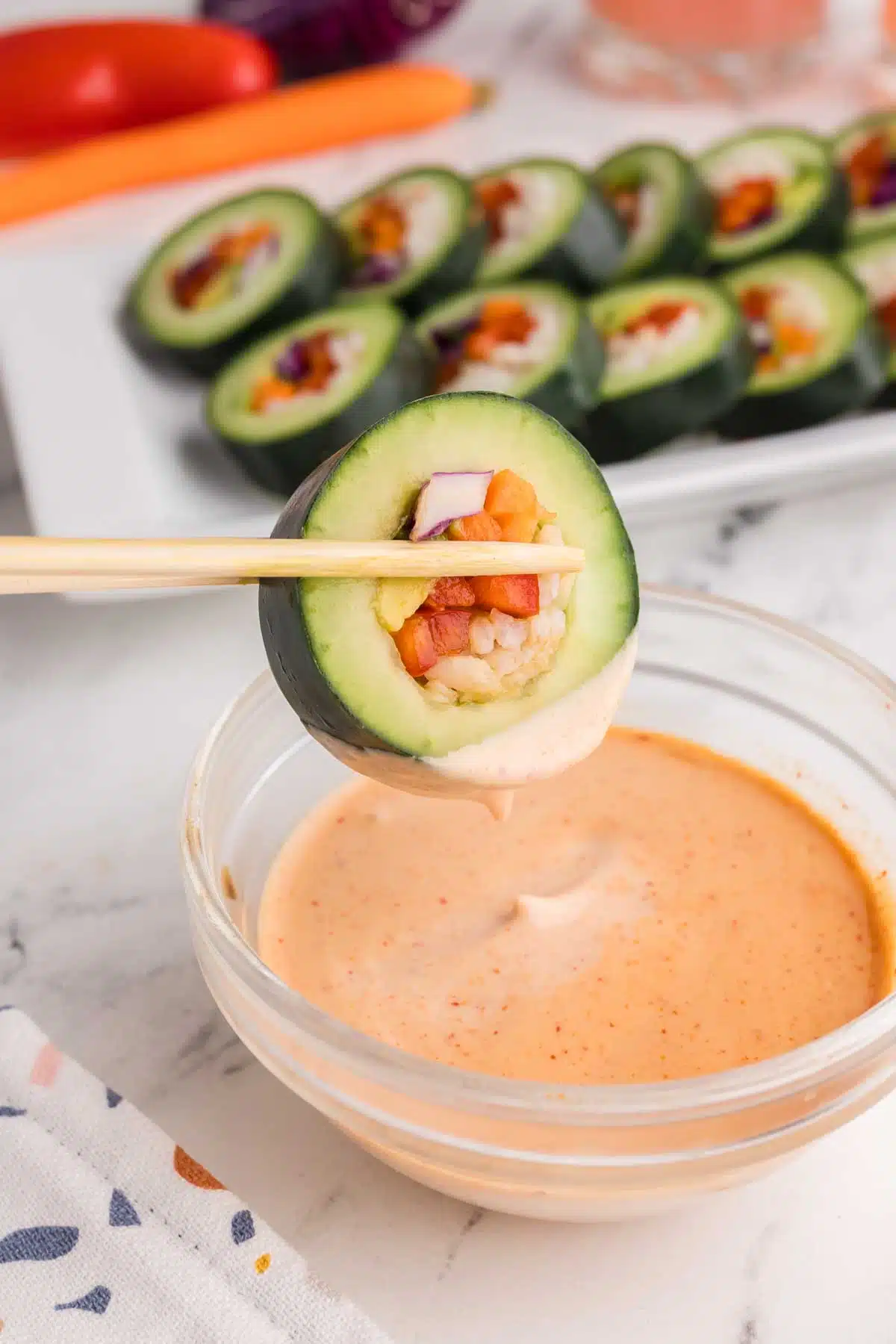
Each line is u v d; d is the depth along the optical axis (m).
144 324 0.51
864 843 0.38
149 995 0.38
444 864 0.37
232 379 0.49
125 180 0.58
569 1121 0.31
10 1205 0.34
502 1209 0.34
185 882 0.34
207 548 0.30
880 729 0.37
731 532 0.48
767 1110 0.32
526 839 0.37
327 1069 0.32
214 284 0.52
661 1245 0.34
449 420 0.32
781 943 0.36
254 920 0.37
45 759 0.42
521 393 0.47
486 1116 0.31
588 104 0.64
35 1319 0.33
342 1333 0.32
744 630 0.38
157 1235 0.33
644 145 0.56
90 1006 0.38
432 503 0.32
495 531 0.32
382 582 0.32
